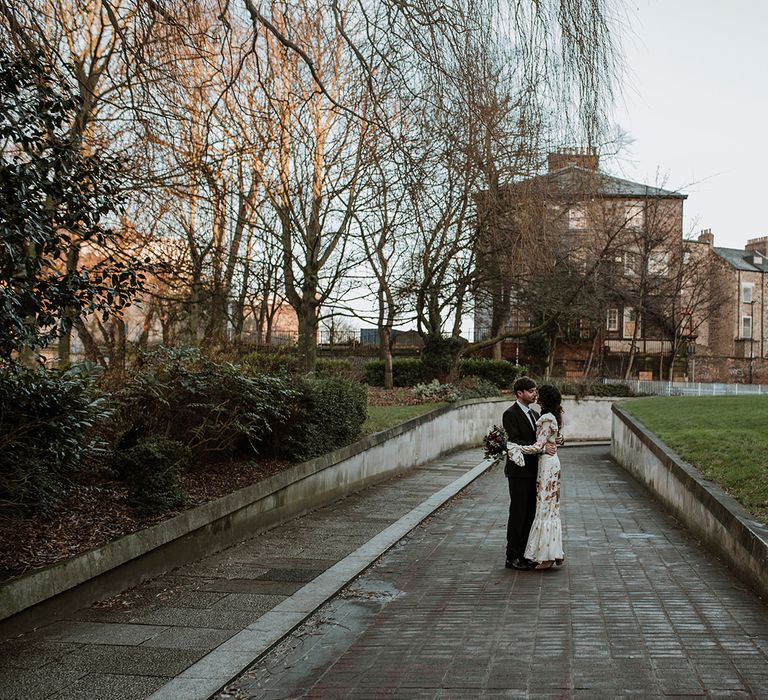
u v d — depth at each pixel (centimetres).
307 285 1756
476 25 609
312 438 1090
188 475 903
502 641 495
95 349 1066
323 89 714
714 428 1424
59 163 585
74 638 505
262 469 999
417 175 758
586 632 509
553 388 717
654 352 4975
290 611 571
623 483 1559
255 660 472
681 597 596
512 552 715
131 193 907
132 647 490
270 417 1015
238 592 626
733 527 683
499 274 2217
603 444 3281
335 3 691
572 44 585
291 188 1595
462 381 2942
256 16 672
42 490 629
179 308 1627
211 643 499
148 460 719
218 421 925
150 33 711
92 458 742
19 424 596
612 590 623
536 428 712
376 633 529
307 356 1786
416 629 533
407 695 409
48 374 630
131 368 884
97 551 580
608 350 4869
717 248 6372
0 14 627
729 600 585
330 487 1151
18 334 548
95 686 427
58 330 597
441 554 805
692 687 405
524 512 715
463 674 436
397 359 3322
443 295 2311
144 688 425
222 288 1530
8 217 522
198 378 873
